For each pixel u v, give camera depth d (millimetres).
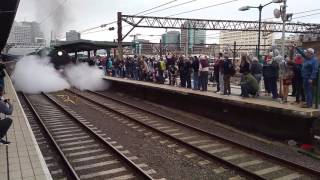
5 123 8461
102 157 9953
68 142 11602
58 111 17609
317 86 11320
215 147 10953
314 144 10773
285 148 11086
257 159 9773
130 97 23719
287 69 12945
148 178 8070
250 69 15273
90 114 16672
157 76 23891
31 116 16203
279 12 18844
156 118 15633
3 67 13539
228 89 15852
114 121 14961
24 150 8758
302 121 11219
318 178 8336
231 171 8828
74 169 9023
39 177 7016
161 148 10875
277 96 14375
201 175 8602
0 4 11758
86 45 31938
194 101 17031
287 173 8719
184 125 13773
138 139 11953
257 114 13102
